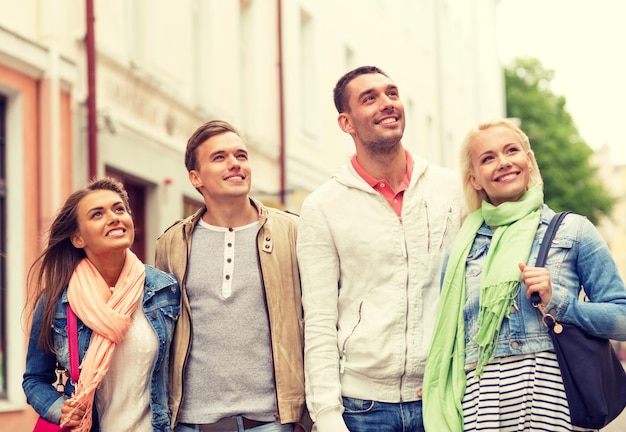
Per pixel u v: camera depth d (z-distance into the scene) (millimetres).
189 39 14086
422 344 4711
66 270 4793
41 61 10281
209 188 4922
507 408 4320
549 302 4234
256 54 16344
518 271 4363
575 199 47375
